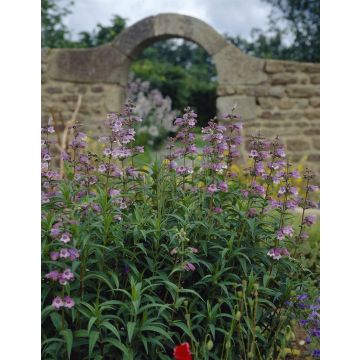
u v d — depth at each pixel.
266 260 3.23
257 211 3.44
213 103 16.47
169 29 9.47
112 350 2.80
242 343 2.97
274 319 3.31
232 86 9.38
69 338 2.54
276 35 16.33
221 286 2.94
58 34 16.33
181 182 3.37
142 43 9.62
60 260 2.69
